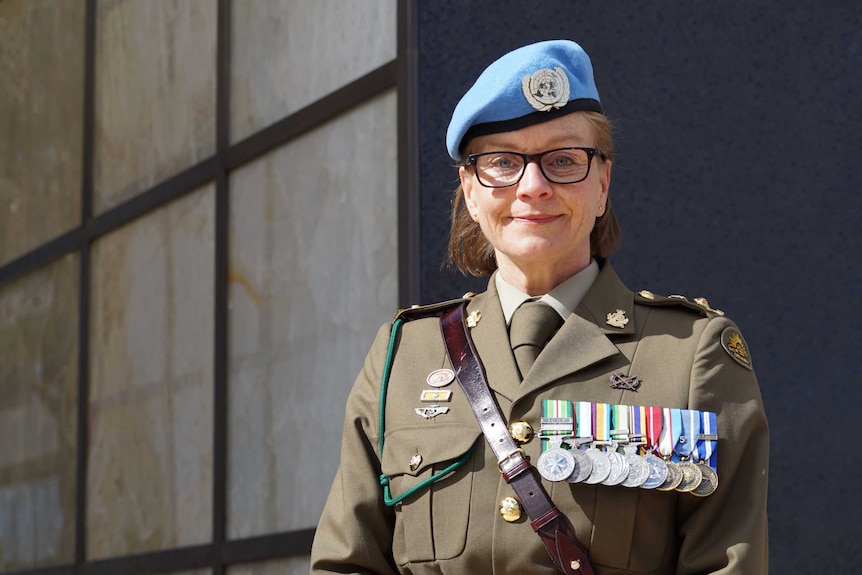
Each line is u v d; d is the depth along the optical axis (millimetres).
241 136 5789
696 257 4969
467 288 4637
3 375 7605
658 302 2842
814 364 5000
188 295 6023
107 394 6543
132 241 6473
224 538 5605
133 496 6250
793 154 5105
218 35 5961
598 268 2938
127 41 6676
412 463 2723
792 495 4918
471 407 2742
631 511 2580
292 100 5500
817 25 5203
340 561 2820
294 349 5359
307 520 5215
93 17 6977
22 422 7348
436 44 4797
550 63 2787
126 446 6340
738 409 2668
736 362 2723
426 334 2945
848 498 4945
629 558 2580
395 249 4887
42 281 7277
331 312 5188
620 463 2570
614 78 5008
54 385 7062
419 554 2703
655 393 2670
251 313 5621
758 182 5062
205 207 5965
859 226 5102
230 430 5660
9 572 7355
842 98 5172
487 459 2678
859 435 4977
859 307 5055
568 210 2766
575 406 2660
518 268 2883
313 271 5297
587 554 2576
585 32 4992
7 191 7742
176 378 6039
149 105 6449
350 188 5133
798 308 5016
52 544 6941
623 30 5043
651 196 4973
